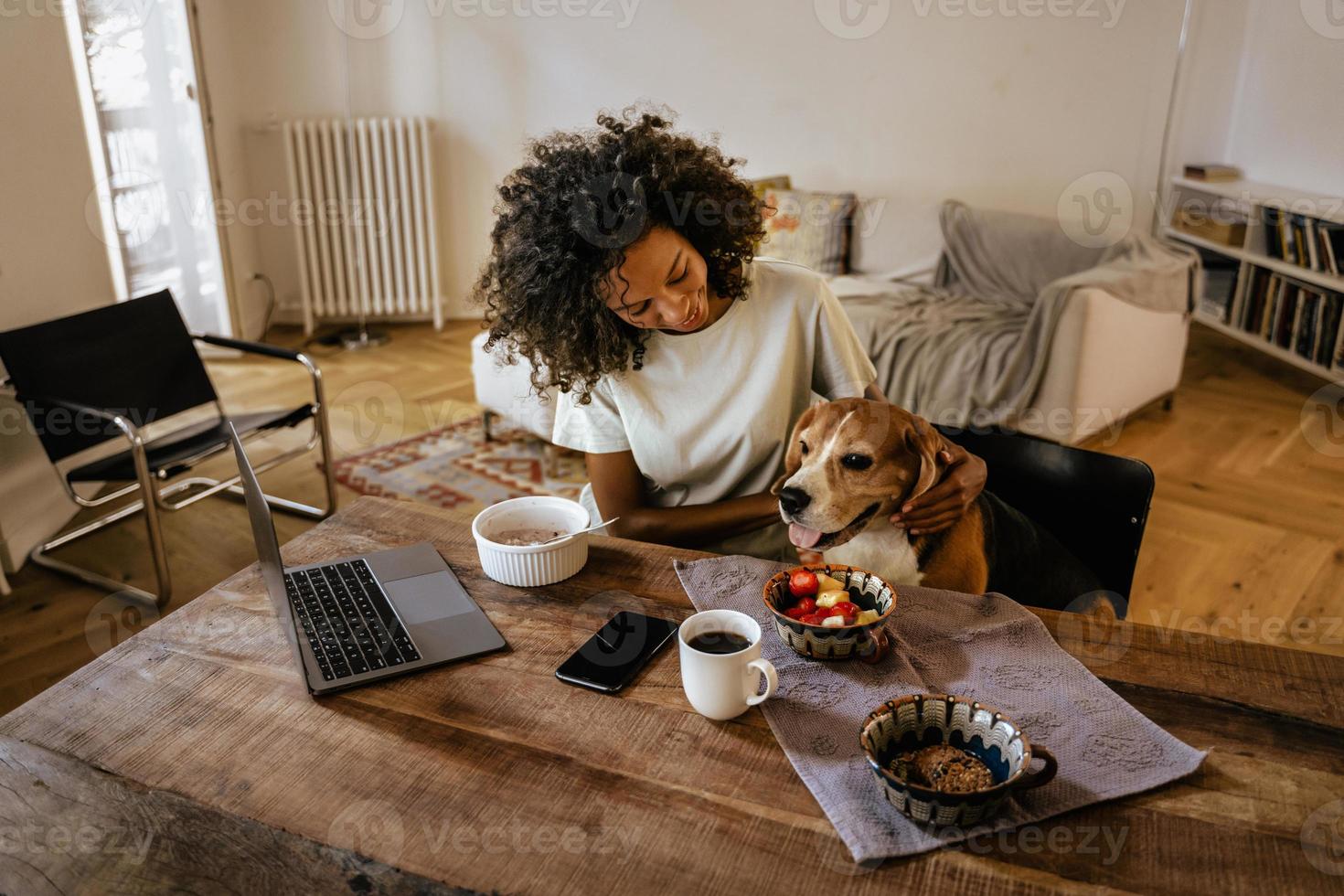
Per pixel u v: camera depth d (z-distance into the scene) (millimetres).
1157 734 961
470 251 4902
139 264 3826
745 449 1449
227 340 2746
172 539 2701
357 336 4691
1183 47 4188
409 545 1382
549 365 1359
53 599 2402
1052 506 1402
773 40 4438
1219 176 4285
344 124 4512
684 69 4539
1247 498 2871
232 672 1099
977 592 1303
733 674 965
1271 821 858
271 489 3023
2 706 1965
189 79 3941
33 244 2719
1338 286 3602
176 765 953
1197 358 4117
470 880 809
